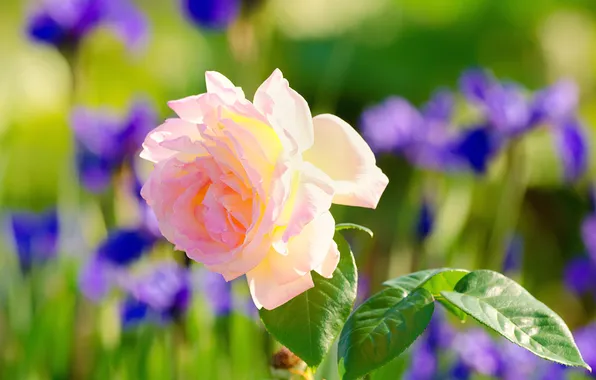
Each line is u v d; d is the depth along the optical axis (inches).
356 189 31.5
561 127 70.7
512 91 71.6
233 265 30.8
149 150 31.7
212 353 55.2
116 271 58.0
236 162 30.8
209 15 72.3
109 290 58.2
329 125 31.8
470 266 68.2
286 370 33.4
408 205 72.9
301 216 30.5
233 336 55.5
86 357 61.9
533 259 118.6
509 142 70.1
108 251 57.3
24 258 65.6
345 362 32.3
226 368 57.6
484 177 70.9
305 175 30.9
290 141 30.5
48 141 117.7
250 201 30.9
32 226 66.1
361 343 32.3
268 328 31.9
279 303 31.1
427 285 34.0
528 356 51.9
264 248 30.8
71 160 66.4
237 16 72.9
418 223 66.6
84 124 61.8
